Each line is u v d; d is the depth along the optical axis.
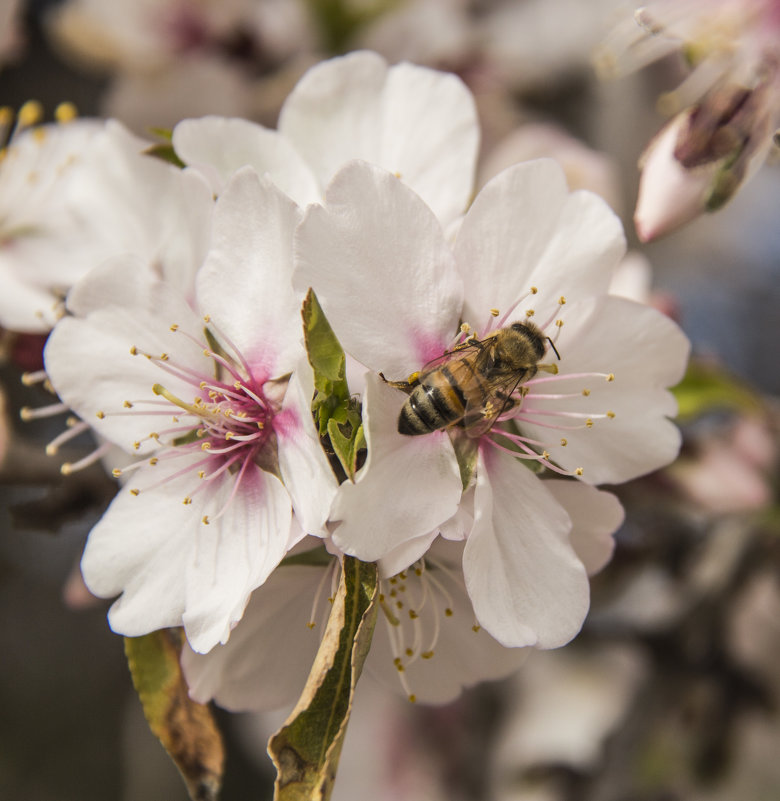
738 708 0.24
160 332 0.17
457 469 0.16
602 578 0.22
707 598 0.23
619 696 0.28
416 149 0.17
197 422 0.17
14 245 0.19
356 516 0.15
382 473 0.15
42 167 0.20
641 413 0.17
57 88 0.28
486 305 0.16
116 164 0.19
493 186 0.16
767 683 0.23
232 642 0.17
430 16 0.28
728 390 0.21
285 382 0.16
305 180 0.17
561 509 0.16
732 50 0.19
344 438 0.15
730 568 0.23
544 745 0.28
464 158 0.17
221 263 0.16
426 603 0.17
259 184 0.16
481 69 0.28
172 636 0.17
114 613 0.16
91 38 0.26
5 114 0.21
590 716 0.28
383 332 0.16
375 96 0.18
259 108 0.26
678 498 0.21
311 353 0.15
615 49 0.20
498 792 0.28
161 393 0.16
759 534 0.23
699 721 0.24
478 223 0.16
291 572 0.16
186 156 0.17
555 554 0.16
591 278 0.16
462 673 0.17
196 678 0.16
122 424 0.17
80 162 0.20
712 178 0.18
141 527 0.16
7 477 0.18
